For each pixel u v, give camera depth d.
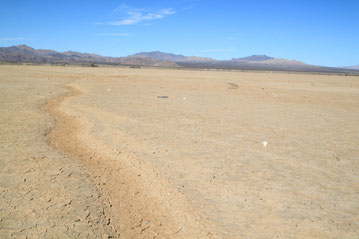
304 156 9.71
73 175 7.82
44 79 36.72
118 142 10.77
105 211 6.25
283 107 20.14
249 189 7.25
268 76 68.50
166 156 9.41
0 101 18.31
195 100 22.20
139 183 7.65
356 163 9.18
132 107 17.80
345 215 6.18
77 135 11.72
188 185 7.45
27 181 7.31
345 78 70.00
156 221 6.02
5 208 6.06
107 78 43.19
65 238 5.23
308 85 42.50
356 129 13.72
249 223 5.85
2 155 8.95
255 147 10.50
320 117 16.64
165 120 14.38
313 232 5.58
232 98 24.25
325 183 7.70
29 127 12.30
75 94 24.33
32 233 5.30
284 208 6.40
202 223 5.86
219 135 11.93
